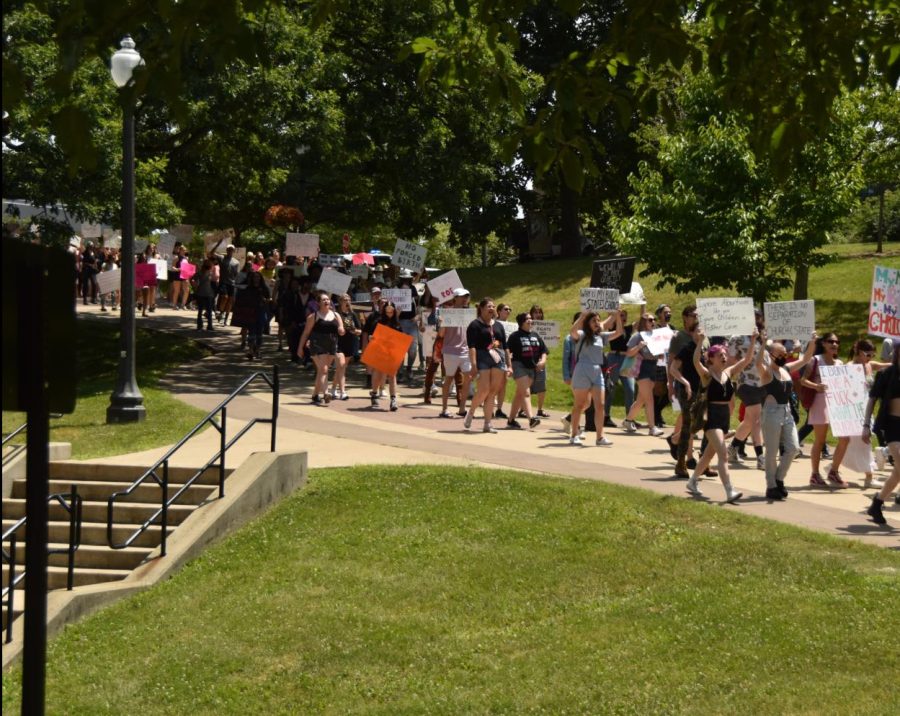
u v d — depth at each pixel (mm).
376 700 9016
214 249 39188
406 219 42562
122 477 13711
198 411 20141
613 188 51312
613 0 47250
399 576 11406
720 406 13781
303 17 27906
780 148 8758
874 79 9125
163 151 29594
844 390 14859
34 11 20359
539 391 21188
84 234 40469
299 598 10992
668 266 27297
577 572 11367
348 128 30859
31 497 5020
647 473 15398
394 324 21281
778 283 26922
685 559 11516
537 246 55750
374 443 17312
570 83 8070
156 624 10602
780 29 8602
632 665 9180
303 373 26109
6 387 4934
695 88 26125
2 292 4844
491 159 32406
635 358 19891
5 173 22266
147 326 33250
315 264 30328
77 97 21234
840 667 8859
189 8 6719
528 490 13695
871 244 45844
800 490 14992
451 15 8898
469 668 9445
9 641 10195
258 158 29766
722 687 8664
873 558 11430
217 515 12516
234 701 9117
